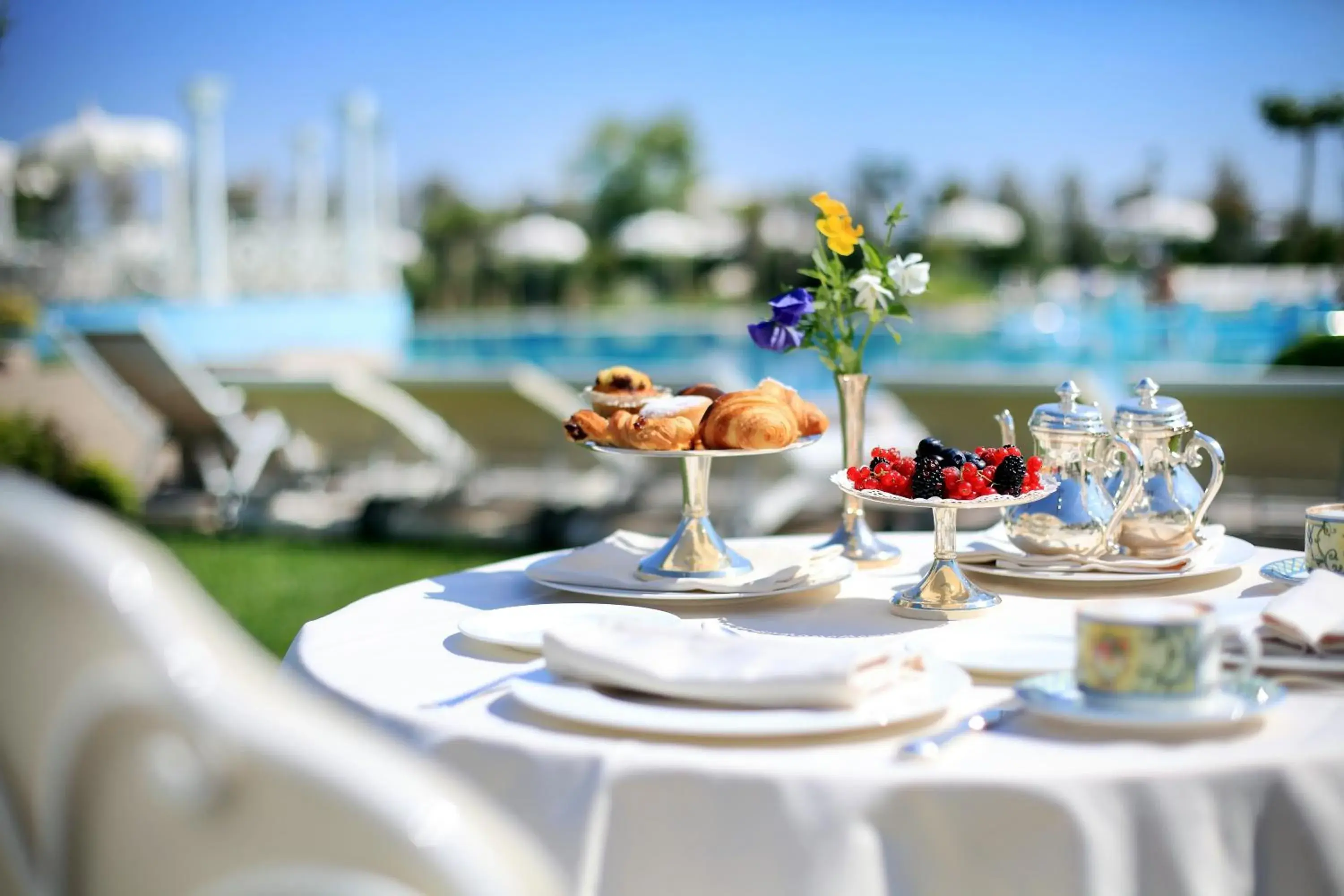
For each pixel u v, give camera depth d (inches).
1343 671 41.8
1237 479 215.0
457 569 230.2
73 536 23.6
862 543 66.9
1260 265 896.3
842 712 37.9
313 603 204.8
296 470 282.2
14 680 24.5
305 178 735.7
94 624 23.2
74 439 352.8
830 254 68.7
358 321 594.2
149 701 22.7
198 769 22.6
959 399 209.0
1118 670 37.5
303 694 23.7
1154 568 57.7
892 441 247.0
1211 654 37.6
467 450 268.5
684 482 58.8
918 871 33.8
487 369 278.7
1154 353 429.7
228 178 1166.3
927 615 52.3
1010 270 1034.7
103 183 756.6
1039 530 58.6
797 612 54.3
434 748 38.5
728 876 34.4
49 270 660.7
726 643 41.1
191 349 526.9
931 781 33.9
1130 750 36.0
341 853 22.1
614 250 1109.1
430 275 1136.8
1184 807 34.0
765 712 38.2
